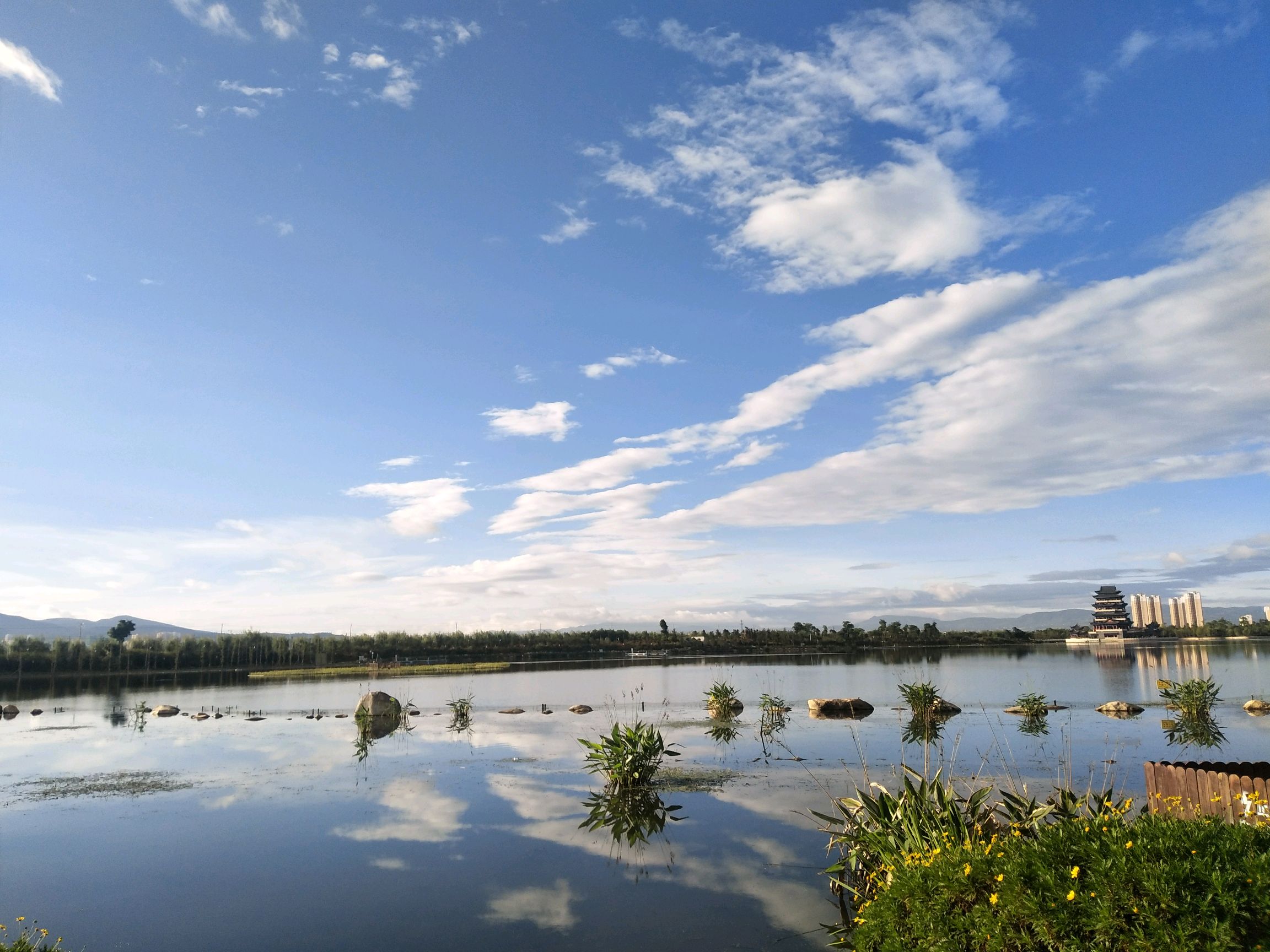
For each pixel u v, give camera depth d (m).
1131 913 4.71
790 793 14.48
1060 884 5.03
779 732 22.53
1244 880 4.60
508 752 20.16
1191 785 8.50
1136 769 15.09
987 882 5.52
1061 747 18.22
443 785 16.17
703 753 19.20
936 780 8.68
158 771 18.64
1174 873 4.71
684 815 13.14
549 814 13.49
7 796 16.03
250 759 20.00
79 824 13.55
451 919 8.73
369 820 13.32
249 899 9.58
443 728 25.42
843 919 8.40
